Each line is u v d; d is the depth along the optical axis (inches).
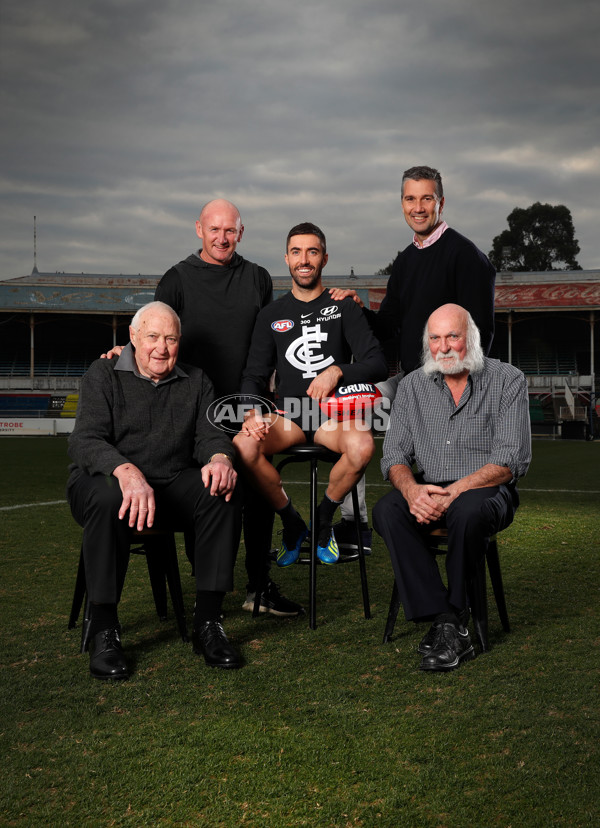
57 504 257.4
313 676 89.0
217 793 61.0
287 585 140.0
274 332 124.4
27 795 60.9
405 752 68.0
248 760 66.7
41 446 688.4
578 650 97.0
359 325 121.7
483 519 93.1
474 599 98.0
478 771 64.2
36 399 1252.5
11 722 75.6
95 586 91.6
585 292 1240.8
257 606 117.0
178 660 95.7
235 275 131.3
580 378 1233.4
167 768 65.3
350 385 114.7
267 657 96.7
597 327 1376.7
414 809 58.3
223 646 93.9
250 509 116.4
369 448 112.7
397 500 99.0
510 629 107.0
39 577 142.8
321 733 72.3
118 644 91.9
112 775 64.1
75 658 96.3
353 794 60.6
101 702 81.2
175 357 104.4
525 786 61.6
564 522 214.2
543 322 1392.7
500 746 69.0
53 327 1413.6
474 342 103.9
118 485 93.9
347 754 67.7
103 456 96.0
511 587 133.3
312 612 110.7
